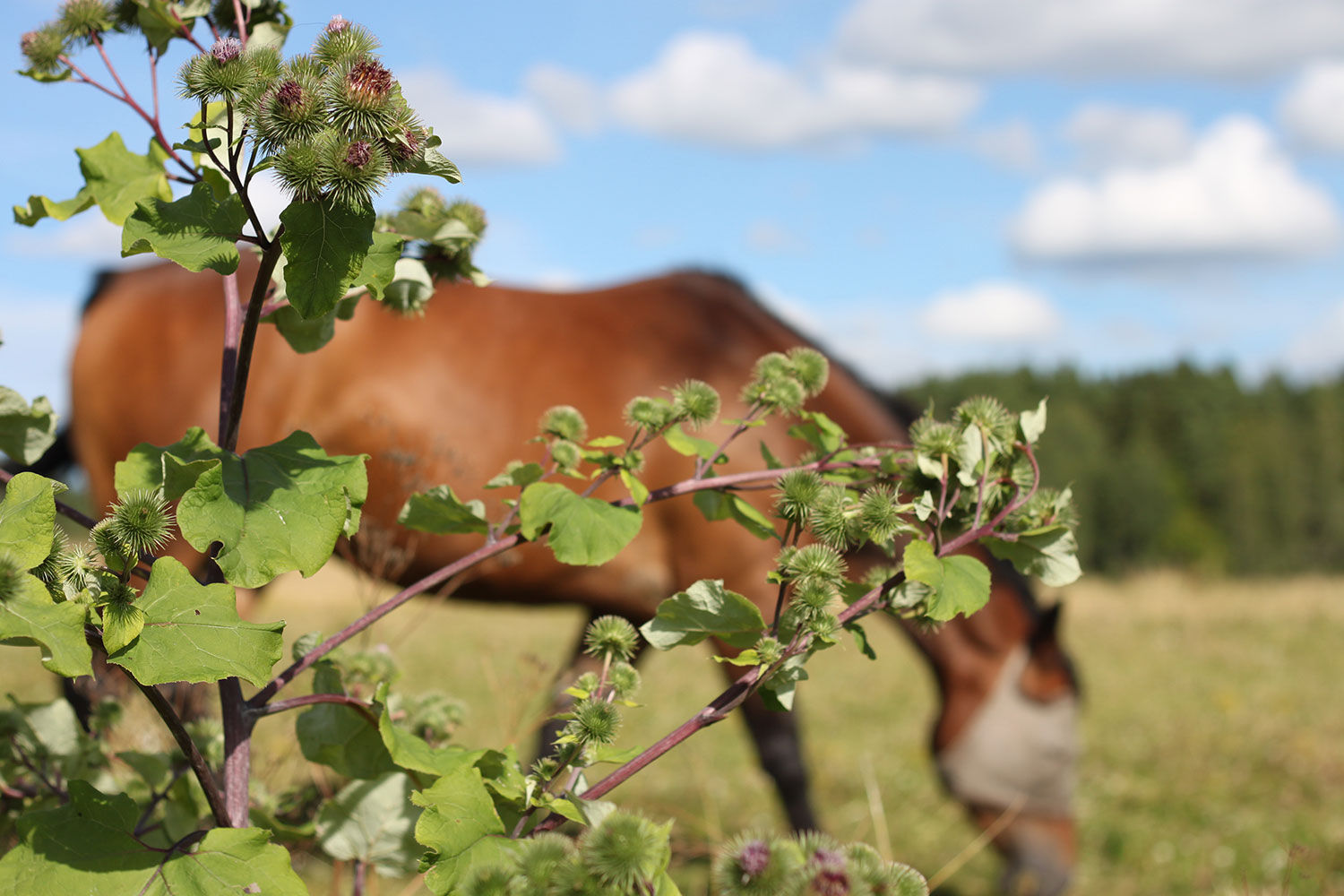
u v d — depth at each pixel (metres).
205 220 0.86
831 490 1.11
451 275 1.28
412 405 3.13
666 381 3.26
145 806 1.33
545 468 1.25
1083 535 48.53
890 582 1.10
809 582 1.01
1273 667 8.49
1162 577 15.70
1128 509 48.25
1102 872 3.76
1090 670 8.33
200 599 0.84
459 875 0.86
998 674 3.33
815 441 1.34
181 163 0.90
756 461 3.16
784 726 3.45
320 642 1.17
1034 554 1.11
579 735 1.00
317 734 1.18
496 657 3.86
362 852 1.28
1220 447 51.16
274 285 1.14
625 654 1.11
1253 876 3.55
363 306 3.24
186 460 0.91
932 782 4.88
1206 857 3.86
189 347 3.29
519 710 2.46
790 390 1.27
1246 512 48.78
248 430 3.20
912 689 7.55
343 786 1.66
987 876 3.65
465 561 1.16
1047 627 3.29
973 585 0.98
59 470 3.55
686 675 6.81
